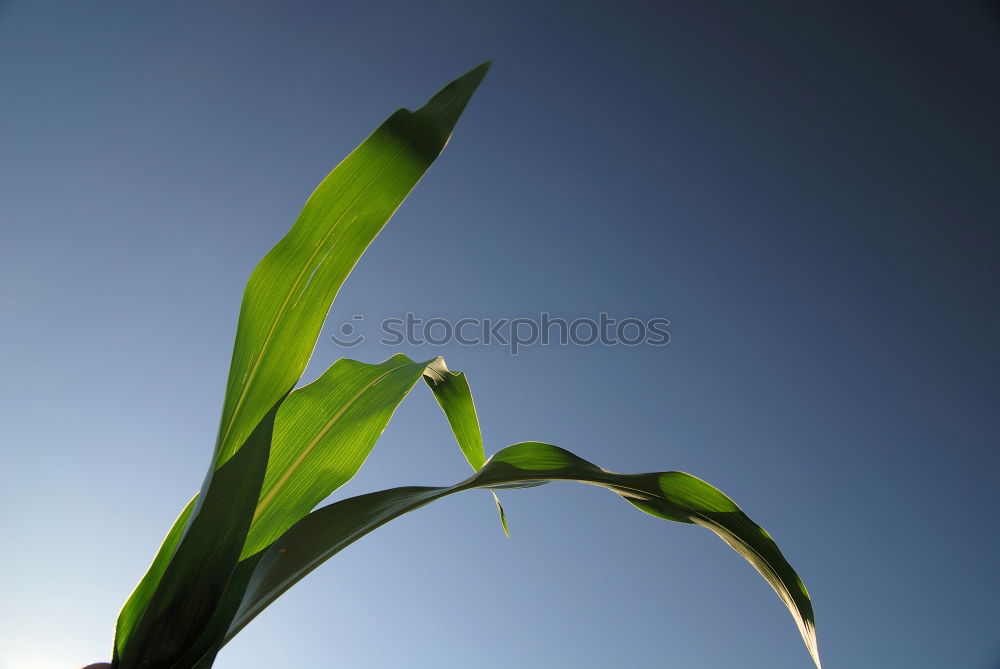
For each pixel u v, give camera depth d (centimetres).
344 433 33
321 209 24
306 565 24
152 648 21
